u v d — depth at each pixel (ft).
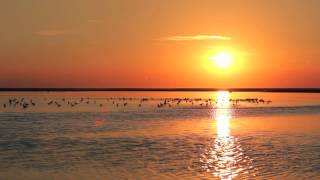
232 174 86.48
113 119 212.64
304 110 295.48
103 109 298.35
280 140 132.87
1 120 203.92
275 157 103.35
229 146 120.37
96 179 82.99
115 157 103.60
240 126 177.88
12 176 85.51
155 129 164.45
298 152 110.22
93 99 509.76
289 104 392.88
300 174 86.02
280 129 165.89
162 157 103.45
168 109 301.63
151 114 248.73
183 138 137.59
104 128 167.73
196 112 269.23
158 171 89.04
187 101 452.35
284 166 93.20
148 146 120.26
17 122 193.57
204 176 84.94
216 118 220.84
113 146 120.47
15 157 104.06
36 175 86.17
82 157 103.71
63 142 128.36
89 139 135.03
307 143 126.11
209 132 154.71
